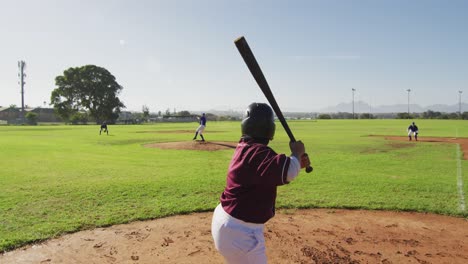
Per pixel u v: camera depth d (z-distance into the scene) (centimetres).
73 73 7225
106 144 2038
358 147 1891
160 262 432
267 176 222
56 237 516
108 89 7419
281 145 2005
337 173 1061
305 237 521
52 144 2033
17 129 4153
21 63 7188
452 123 5566
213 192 799
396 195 781
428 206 693
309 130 3769
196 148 1752
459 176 1020
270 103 252
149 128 4412
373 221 609
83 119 7369
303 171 1088
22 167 1154
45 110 9438
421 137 2688
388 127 4450
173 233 536
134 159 1376
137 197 747
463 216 641
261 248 239
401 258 451
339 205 700
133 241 503
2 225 561
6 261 437
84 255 454
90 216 613
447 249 484
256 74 244
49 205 681
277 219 612
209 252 462
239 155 238
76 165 1205
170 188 831
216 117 9250
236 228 234
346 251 470
